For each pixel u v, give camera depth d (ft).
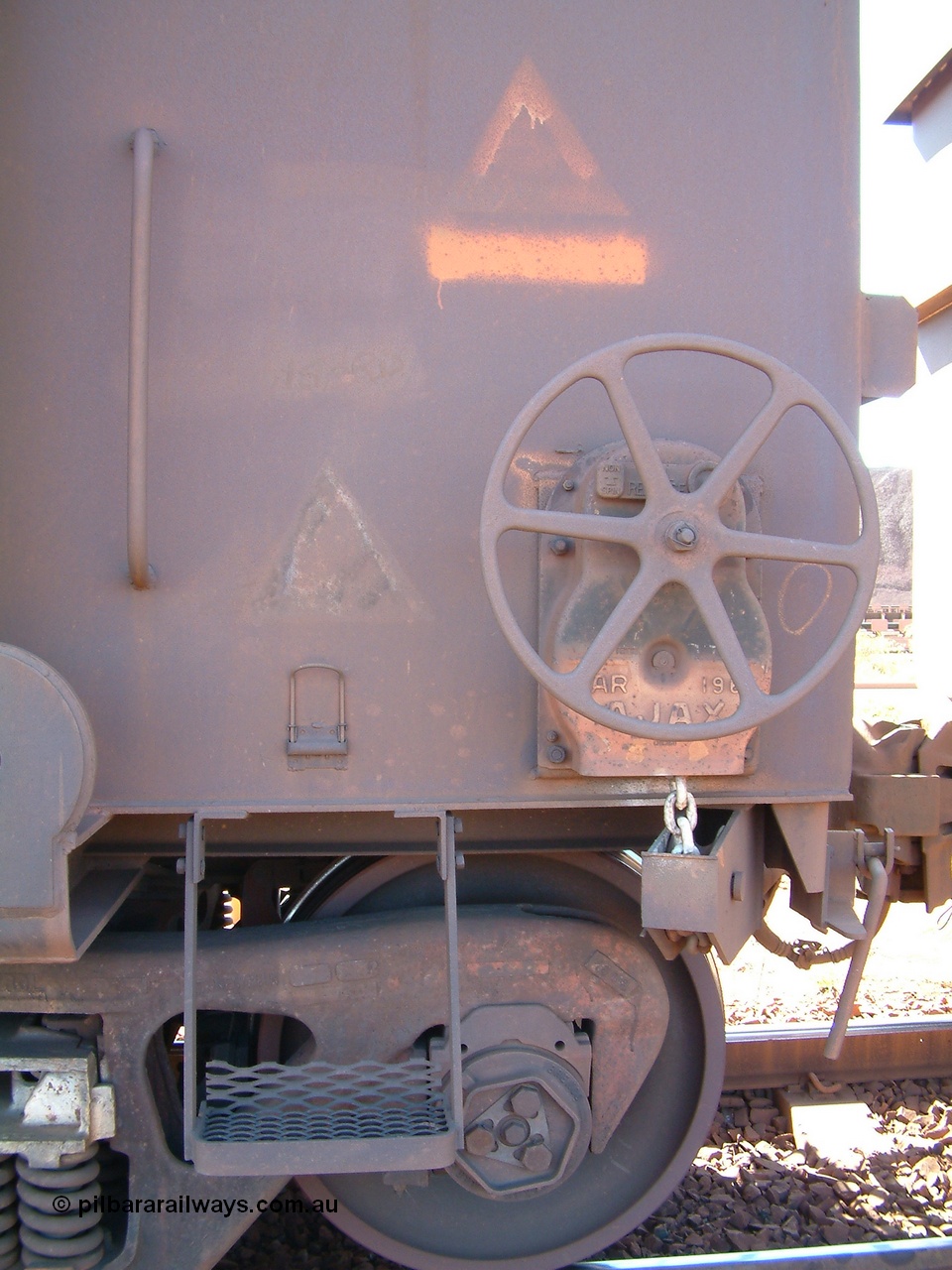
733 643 5.89
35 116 6.20
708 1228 8.61
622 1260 7.79
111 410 6.27
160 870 8.19
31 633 6.27
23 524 6.26
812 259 6.88
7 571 6.25
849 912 7.29
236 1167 5.74
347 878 7.68
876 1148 9.82
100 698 6.29
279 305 6.37
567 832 7.28
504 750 6.51
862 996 13.14
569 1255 7.60
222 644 6.33
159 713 6.31
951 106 9.95
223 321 6.32
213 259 6.31
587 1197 7.80
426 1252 7.48
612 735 6.21
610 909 7.88
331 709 6.41
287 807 6.34
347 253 6.41
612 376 5.82
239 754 6.35
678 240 6.73
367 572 6.42
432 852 7.11
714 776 6.64
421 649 6.45
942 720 9.28
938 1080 11.18
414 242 6.46
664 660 6.21
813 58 6.85
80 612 6.28
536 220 6.57
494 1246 7.63
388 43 6.43
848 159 6.91
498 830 7.25
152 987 6.63
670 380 6.75
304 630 6.38
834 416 5.97
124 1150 6.57
